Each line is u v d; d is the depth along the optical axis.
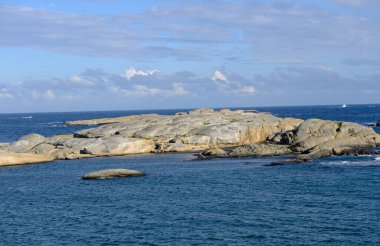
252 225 38.31
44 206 47.75
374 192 49.38
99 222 40.56
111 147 90.56
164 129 98.56
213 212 43.03
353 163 70.50
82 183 61.22
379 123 143.62
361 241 33.69
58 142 94.31
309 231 36.28
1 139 139.12
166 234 36.44
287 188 53.47
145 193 53.03
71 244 34.72
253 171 67.25
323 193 49.97
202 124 101.62
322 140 84.56
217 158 83.00
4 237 36.88
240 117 108.00
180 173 67.69
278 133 94.06
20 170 74.69
